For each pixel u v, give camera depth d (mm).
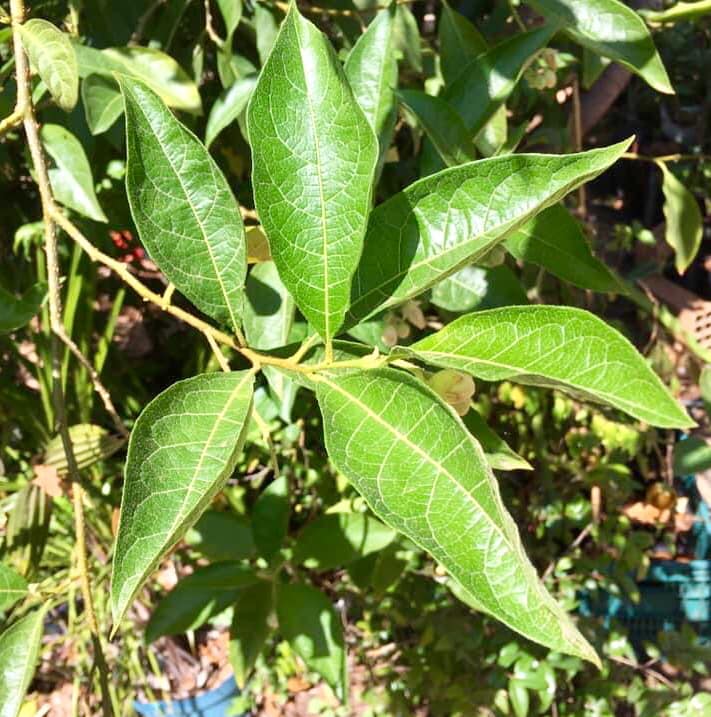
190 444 228
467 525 209
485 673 783
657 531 888
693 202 576
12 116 344
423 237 256
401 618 802
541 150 682
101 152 603
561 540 834
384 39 378
